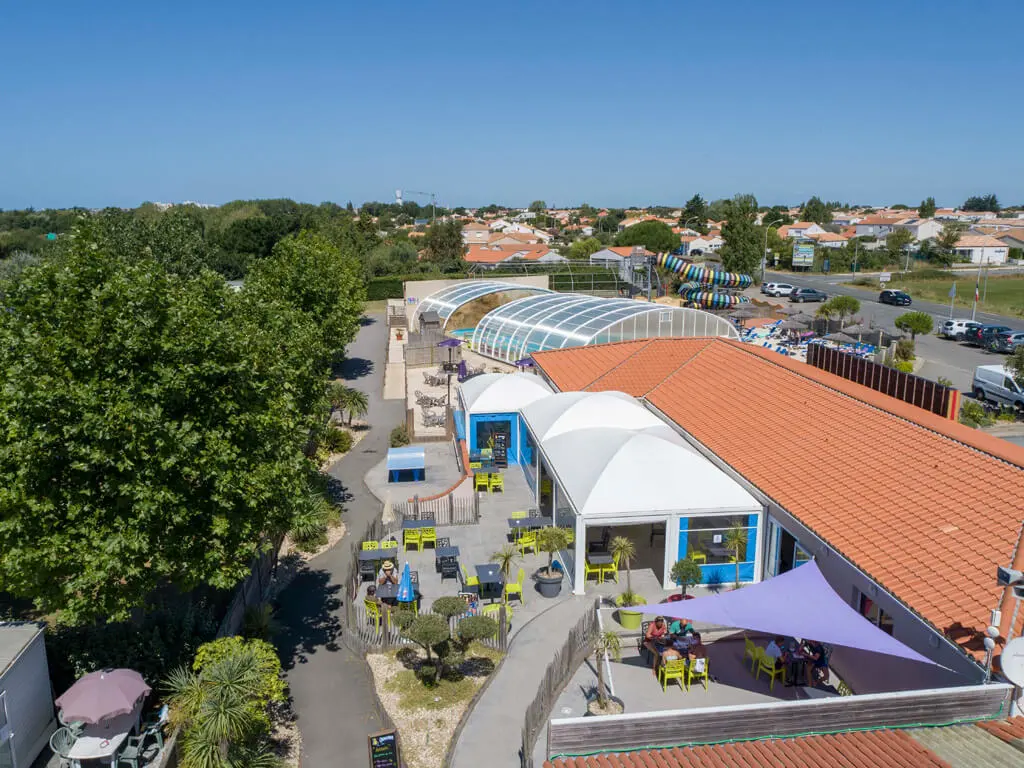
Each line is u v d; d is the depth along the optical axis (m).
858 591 19.41
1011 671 13.41
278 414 21.77
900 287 108.19
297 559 28.27
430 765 17.14
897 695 13.41
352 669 21.25
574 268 109.44
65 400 16.16
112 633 20.16
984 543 17.64
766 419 28.86
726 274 86.38
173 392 17.69
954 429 23.47
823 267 130.38
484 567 24.70
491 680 20.41
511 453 38.03
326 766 17.23
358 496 34.41
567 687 19.88
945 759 12.46
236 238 128.88
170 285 20.19
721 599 18.38
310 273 48.28
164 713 17.78
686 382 35.84
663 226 150.38
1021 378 46.41
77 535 17.20
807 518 21.39
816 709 13.23
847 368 31.27
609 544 26.44
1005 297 97.62
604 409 31.38
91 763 17.05
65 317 17.23
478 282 83.00
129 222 65.94
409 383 55.28
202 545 18.91
